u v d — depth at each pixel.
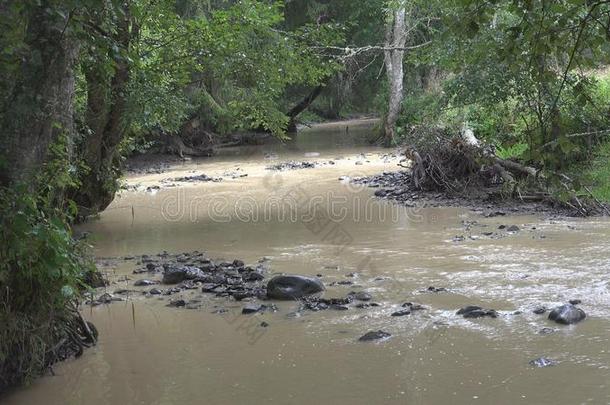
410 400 5.32
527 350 6.20
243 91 13.13
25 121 5.91
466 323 7.05
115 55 6.48
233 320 7.57
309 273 9.46
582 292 7.87
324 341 6.75
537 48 5.21
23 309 5.96
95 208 13.95
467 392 5.41
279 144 35.38
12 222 5.58
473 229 11.98
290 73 12.48
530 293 7.95
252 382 5.85
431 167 16.39
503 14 13.45
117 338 7.14
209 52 12.06
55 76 6.09
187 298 8.55
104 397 5.71
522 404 5.14
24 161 5.95
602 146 15.34
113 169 14.36
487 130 19.33
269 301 8.27
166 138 29.20
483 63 15.18
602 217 12.41
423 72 36.50
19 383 5.98
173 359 6.48
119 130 13.25
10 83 5.85
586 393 5.26
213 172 23.62
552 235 11.07
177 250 11.48
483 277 8.75
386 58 32.72
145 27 12.18
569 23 5.42
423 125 18.47
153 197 17.98
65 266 5.94
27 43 5.83
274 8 13.18
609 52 5.13
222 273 9.62
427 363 6.04
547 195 13.95
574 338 6.43
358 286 8.69
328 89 50.62
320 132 43.66
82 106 12.53
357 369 6.00
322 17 35.75
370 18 36.44
